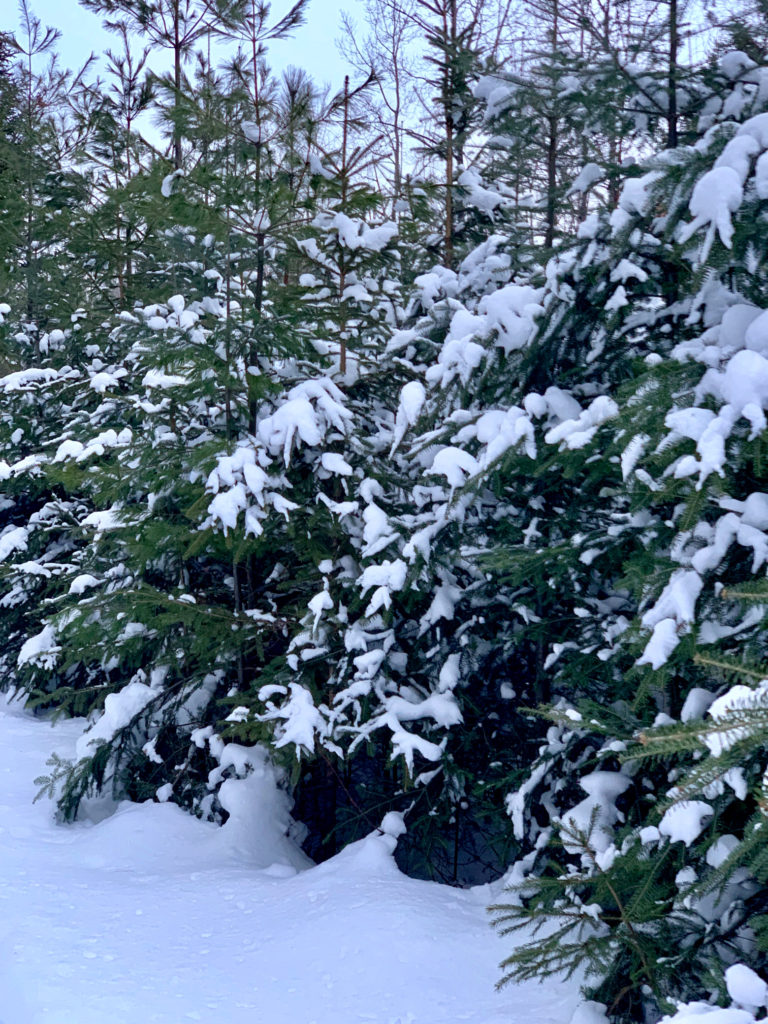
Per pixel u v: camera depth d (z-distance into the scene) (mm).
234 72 7105
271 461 6645
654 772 4547
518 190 8461
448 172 7656
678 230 4160
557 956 3707
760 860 2828
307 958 4477
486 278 6559
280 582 7492
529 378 5348
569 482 5676
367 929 4660
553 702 6195
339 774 7137
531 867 5160
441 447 6066
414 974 4270
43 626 10336
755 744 2457
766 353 3508
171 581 8102
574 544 4688
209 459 6672
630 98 5223
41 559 10398
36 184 11023
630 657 4844
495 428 5098
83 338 10852
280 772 7059
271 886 5535
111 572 8336
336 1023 3896
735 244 3562
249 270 7398
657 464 3488
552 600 5777
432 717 6129
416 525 5883
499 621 6398
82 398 10492
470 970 4312
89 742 7250
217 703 6617
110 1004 4047
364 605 6598
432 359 7051
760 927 3129
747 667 2418
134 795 7523
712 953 3547
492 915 4871
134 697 7391
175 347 6793
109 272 10852
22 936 4773
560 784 5184
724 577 3549
